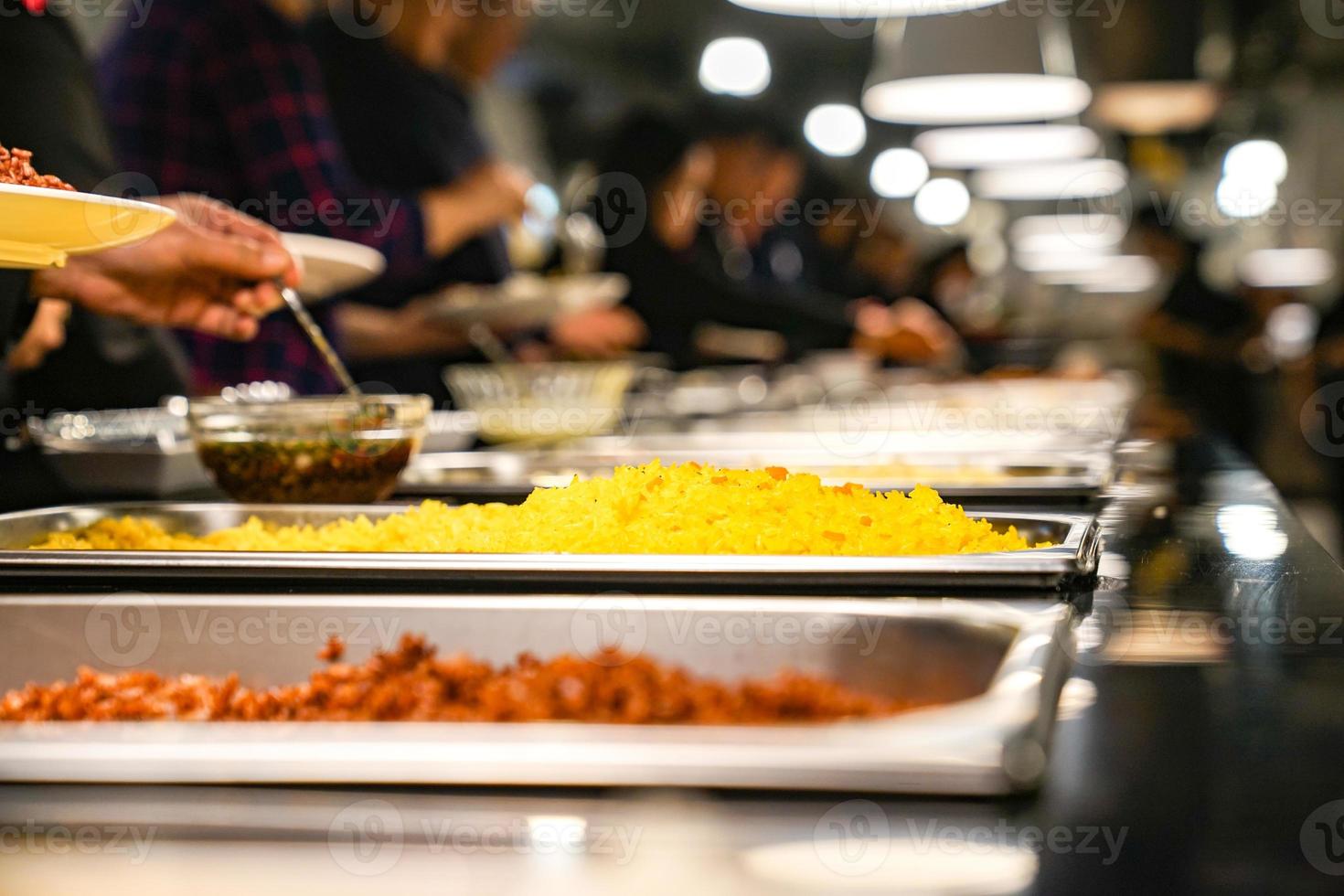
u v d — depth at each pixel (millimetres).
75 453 1604
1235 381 7590
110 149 1912
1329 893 433
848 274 7605
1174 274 7879
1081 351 7867
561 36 8742
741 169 5344
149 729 583
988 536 1133
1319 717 650
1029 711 576
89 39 3973
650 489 1156
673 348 4797
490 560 996
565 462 1975
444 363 3453
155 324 1530
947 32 3395
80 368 2068
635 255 4766
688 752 540
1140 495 1667
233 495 1445
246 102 2602
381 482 1459
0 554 1055
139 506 1324
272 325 2666
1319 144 10945
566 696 777
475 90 3967
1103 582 1028
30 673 920
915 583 968
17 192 894
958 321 7848
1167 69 6117
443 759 546
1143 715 659
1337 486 6223
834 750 537
